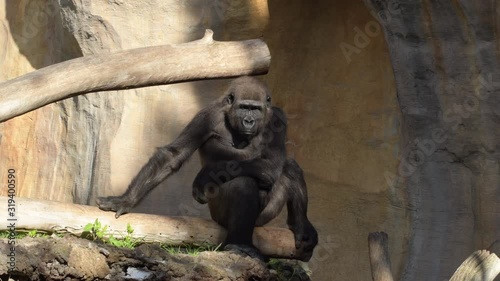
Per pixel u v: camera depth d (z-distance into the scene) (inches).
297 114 592.4
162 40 585.0
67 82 339.6
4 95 326.0
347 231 569.9
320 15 586.9
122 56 353.1
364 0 510.3
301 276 438.6
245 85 450.0
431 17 486.3
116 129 581.9
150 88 583.2
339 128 579.2
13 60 665.0
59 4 601.3
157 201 571.2
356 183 568.4
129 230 397.4
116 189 571.2
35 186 634.8
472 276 316.2
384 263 350.6
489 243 497.4
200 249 419.2
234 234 415.2
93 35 589.3
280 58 597.0
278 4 588.4
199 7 586.6
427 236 509.4
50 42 652.1
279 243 434.9
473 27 480.4
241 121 439.2
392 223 550.6
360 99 573.6
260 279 391.2
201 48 368.5
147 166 417.1
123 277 354.9
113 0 585.9
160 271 360.5
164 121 579.5
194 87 584.7
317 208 580.1
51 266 338.3
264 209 444.8
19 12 668.1
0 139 650.2
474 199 502.0
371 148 565.6
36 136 643.5
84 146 612.4
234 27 589.3
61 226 381.4
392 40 501.0
